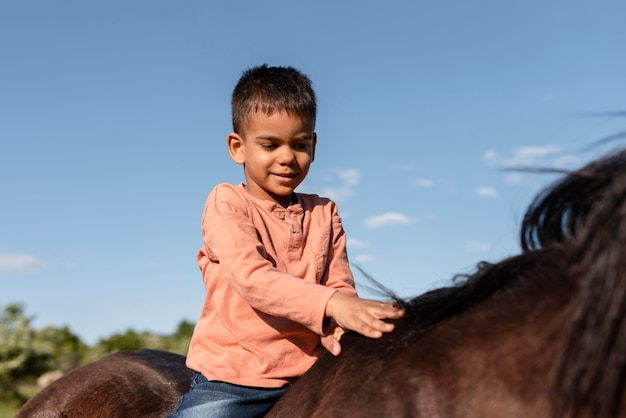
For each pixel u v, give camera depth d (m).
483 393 1.86
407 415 1.99
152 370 3.54
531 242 2.13
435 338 2.07
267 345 2.63
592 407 1.65
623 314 1.62
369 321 2.23
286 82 2.71
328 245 2.78
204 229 2.71
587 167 1.96
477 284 2.09
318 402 2.29
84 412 3.48
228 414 2.56
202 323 2.79
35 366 18.67
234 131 2.83
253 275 2.46
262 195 2.76
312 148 2.83
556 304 1.84
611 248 1.65
